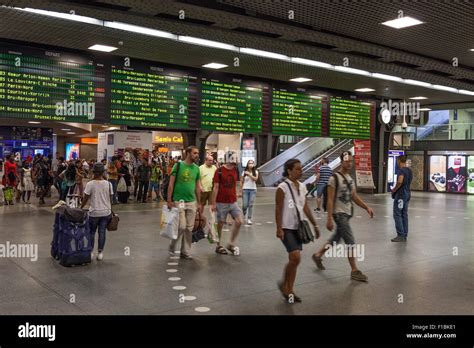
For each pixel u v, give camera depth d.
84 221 6.73
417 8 6.55
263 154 26.00
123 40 9.19
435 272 6.47
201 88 11.96
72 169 14.43
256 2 6.40
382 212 13.87
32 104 9.71
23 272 6.26
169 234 6.95
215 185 7.59
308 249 8.02
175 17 7.27
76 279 5.92
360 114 15.52
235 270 6.48
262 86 13.10
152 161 16.33
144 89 11.07
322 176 13.56
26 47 9.58
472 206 16.58
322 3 6.39
